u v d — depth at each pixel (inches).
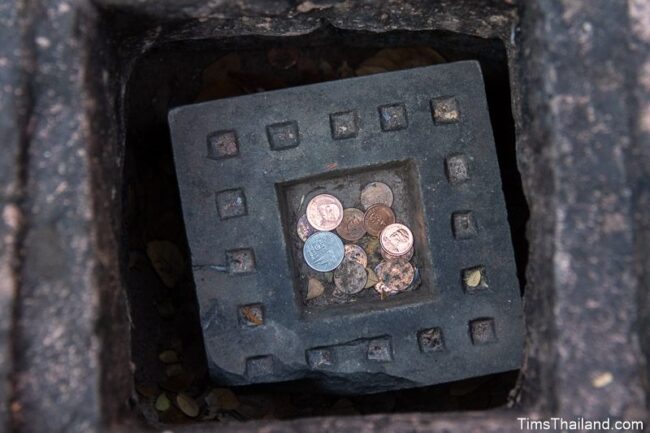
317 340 17.0
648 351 14.1
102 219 14.4
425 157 17.2
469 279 17.2
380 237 17.7
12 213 13.9
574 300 14.1
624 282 14.1
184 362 19.1
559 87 14.4
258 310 17.1
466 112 17.3
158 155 20.4
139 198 19.4
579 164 14.3
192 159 17.1
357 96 17.3
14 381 13.8
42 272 14.0
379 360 17.1
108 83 15.1
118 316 14.8
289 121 17.2
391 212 17.8
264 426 14.3
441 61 20.5
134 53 16.2
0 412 13.7
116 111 15.5
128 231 18.5
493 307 17.1
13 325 13.8
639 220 14.2
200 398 18.9
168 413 18.1
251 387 19.0
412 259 17.7
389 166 17.6
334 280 17.6
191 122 17.1
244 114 17.2
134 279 18.6
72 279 14.0
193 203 17.1
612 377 14.0
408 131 17.2
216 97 20.9
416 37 19.4
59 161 14.1
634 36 14.5
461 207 17.2
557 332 14.1
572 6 14.5
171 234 20.1
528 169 15.2
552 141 14.4
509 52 15.9
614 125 14.3
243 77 21.0
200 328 19.7
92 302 14.0
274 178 17.2
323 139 17.2
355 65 21.0
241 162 17.1
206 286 17.1
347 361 17.1
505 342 17.1
